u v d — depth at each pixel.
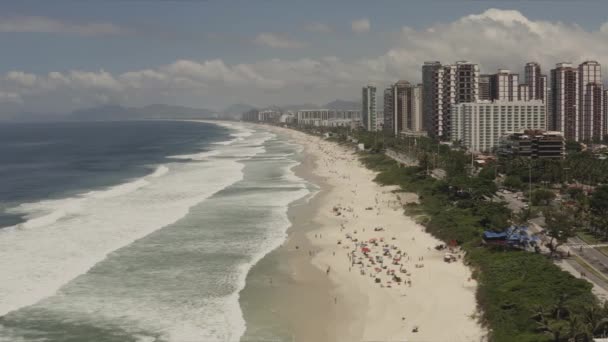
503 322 81.12
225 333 83.69
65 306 92.38
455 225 135.50
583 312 77.50
